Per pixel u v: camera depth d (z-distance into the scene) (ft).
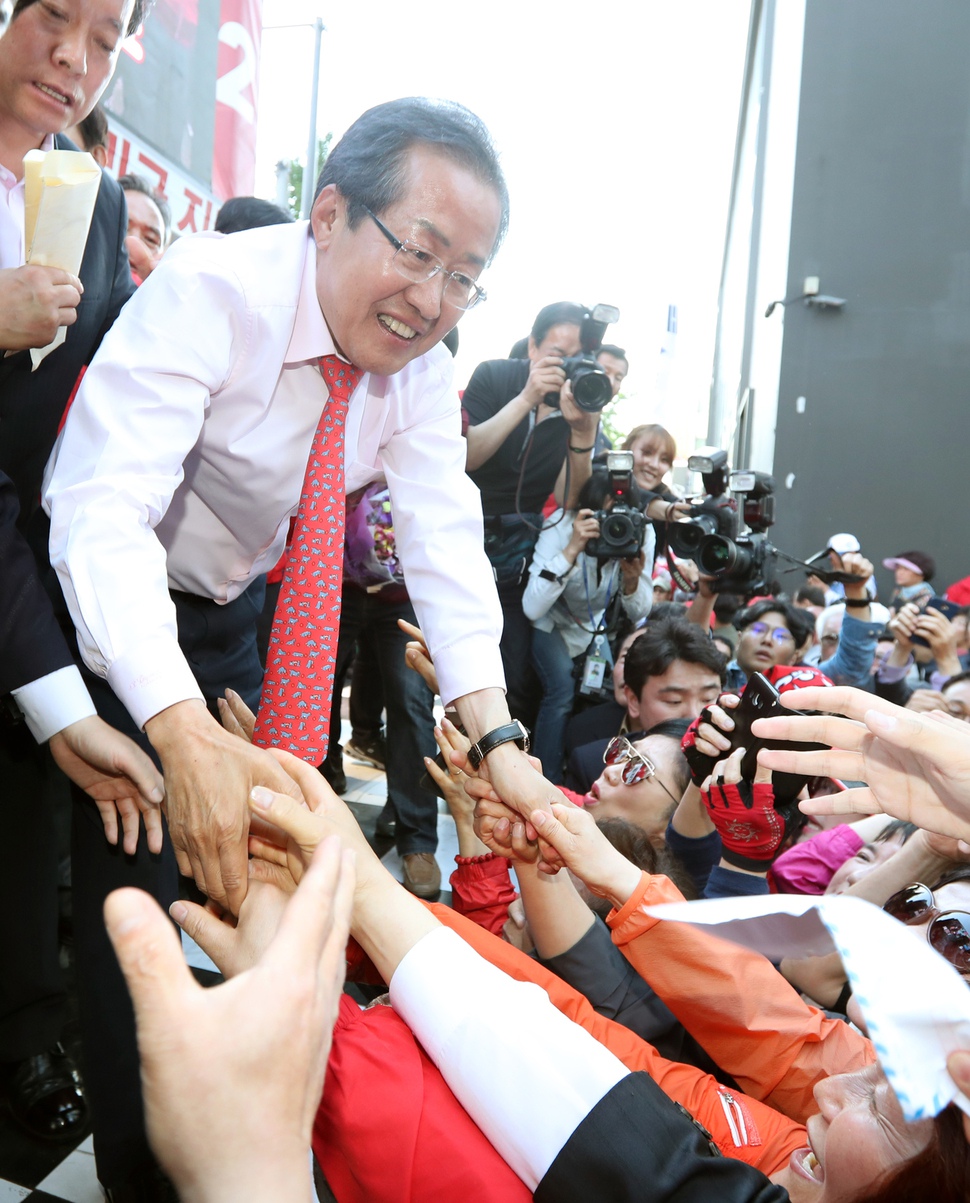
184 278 3.86
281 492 4.62
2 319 4.00
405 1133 2.60
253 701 5.84
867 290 23.17
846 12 23.03
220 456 4.42
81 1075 5.44
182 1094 1.54
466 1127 2.64
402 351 4.05
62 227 4.08
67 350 4.75
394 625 8.67
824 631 13.14
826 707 3.19
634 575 10.25
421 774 8.69
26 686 4.15
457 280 3.87
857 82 23.08
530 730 10.85
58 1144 5.04
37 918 5.07
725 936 2.11
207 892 3.26
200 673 5.29
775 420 23.62
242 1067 1.57
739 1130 3.34
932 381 23.00
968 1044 1.76
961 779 2.75
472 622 4.64
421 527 4.80
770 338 26.35
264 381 4.20
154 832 4.25
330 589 4.29
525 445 9.59
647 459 12.30
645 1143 2.43
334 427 4.31
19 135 4.74
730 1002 3.58
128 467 3.64
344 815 3.02
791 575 23.39
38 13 4.39
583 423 9.50
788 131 25.25
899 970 1.82
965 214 22.79
